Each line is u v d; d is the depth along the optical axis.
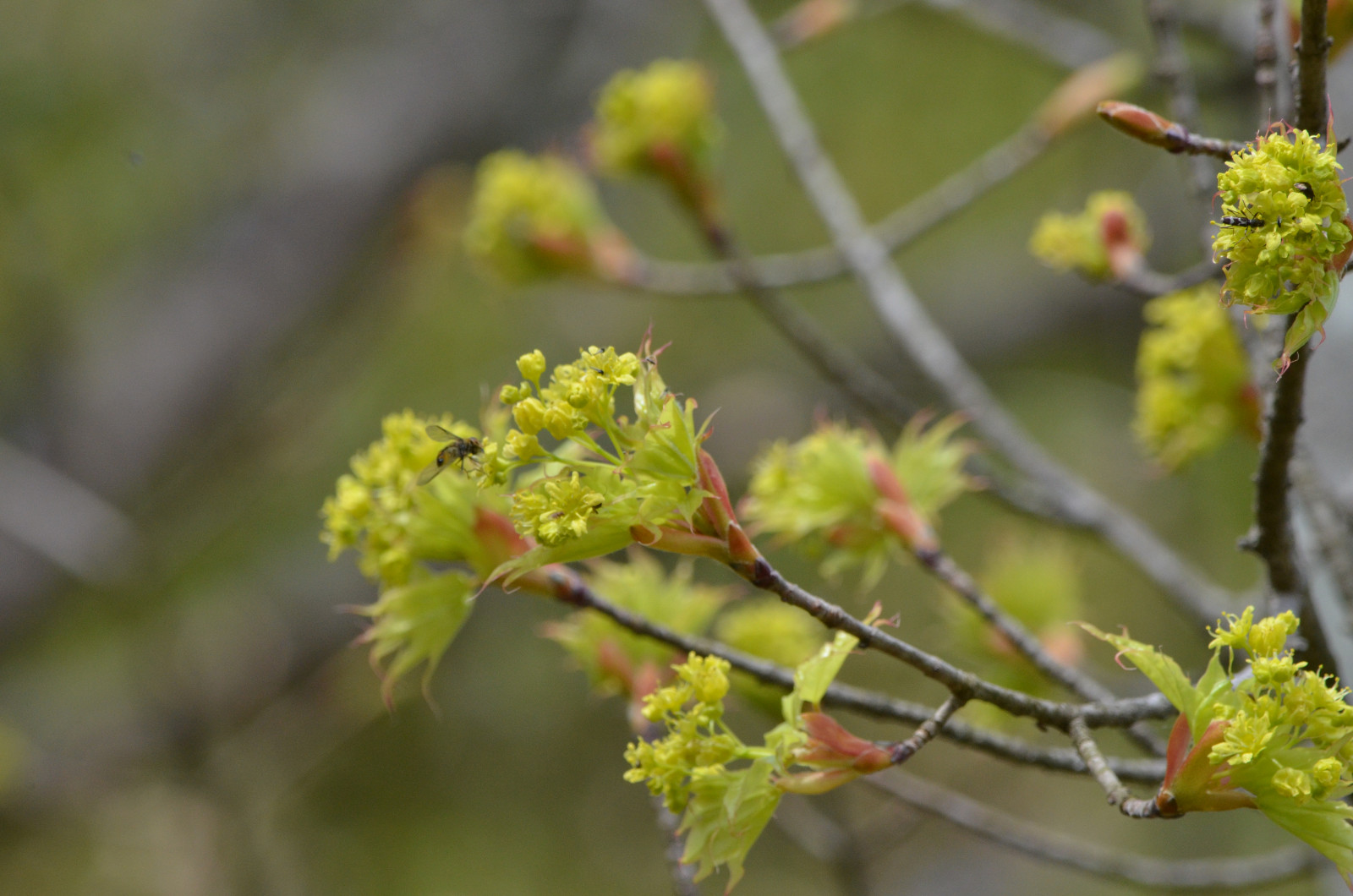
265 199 2.28
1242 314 0.87
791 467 0.88
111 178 2.21
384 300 2.27
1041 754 0.81
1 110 2.01
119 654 2.09
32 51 2.09
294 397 2.27
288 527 2.28
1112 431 2.32
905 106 2.31
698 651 0.82
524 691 2.18
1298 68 0.78
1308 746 0.81
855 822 1.24
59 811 1.92
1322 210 0.77
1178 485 1.92
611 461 0.78
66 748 1.97
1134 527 0.97
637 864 2.06
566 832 2.09
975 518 2.04
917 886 1.87
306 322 2.25
